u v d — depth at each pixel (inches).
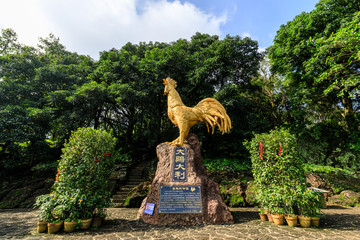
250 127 511.8
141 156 518.9
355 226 187.0
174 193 201.0
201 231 166.4
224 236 153.3
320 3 420.5
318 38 358.9
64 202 169.5
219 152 481.1
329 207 314.2
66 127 416.2
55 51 627.2
